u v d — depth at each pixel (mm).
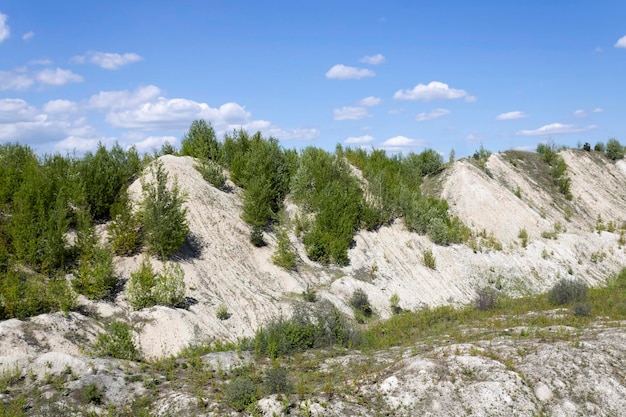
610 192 55000
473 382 13953
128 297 20734
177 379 14812
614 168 59594
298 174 35594
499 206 43375
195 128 39438
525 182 50500
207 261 26078
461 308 29281
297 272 28969
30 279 19938
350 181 38375
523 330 19000
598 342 16531
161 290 20953
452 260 35562
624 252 42875
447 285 33125
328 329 19781
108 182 26609
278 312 24359
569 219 47281
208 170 33469
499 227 41656
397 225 37094
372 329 23484
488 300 27562
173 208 24719
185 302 22031
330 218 32938
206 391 13820
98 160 28328
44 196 23266
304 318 20312
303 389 13555
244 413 12461
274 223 32875
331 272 30031
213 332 20656
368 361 16844
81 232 22703
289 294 26781
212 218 29484
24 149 29625
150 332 18953
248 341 19422
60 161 28438
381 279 30938
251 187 31891
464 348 16766
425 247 35938
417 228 37219
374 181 38406
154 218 24109
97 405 12742
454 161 50375
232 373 15477
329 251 30969
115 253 23516
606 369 14719
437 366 14688
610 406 13367
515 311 25281
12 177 24375
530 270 37125
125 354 16719
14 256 20625
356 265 31375
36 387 13109
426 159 51719
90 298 19969
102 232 24953
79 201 24766
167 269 23125
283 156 37719
